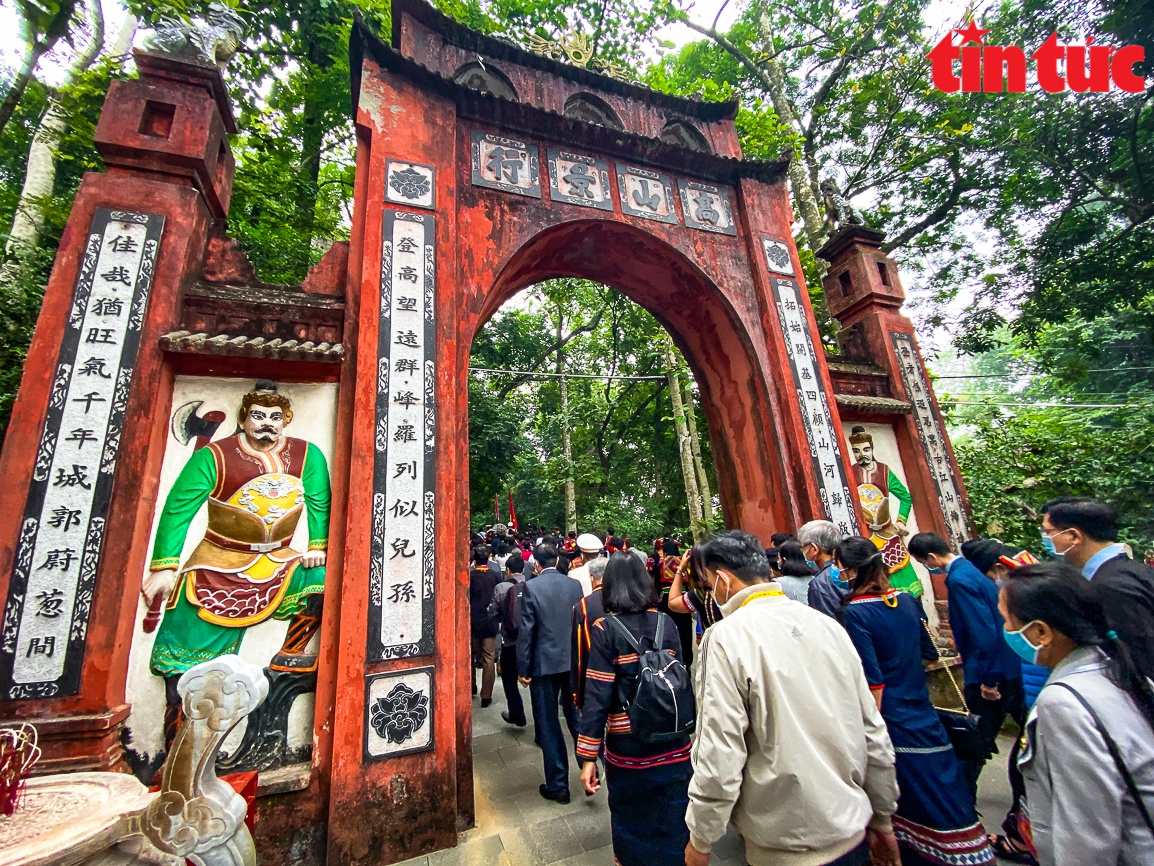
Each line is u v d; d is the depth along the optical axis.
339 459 3.86
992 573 3.54
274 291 4.23
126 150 3.77
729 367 6.49
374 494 3.72
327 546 3.73
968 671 3.18
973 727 2.68
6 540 2.94
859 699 1.85
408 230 4.44
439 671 3.55
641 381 16.98
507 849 3.23
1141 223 9.32
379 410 3.90
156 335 3.53
